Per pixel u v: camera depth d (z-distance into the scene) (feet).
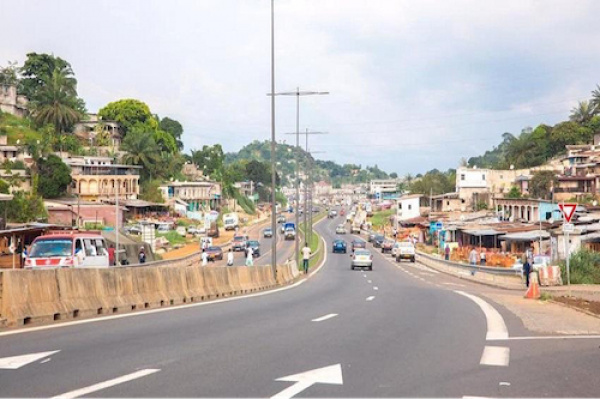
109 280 68.90
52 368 34.47
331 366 35.63
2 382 30.86
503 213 333.62
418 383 31.65
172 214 442.91
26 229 156.25
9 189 293.23
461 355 40.06
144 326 53.62
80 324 54.80
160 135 529.45
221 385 30.63
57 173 346.74
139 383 30.91
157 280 80.43
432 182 546.26
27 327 51.96
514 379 33.04
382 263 273.75
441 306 77.15
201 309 70.69
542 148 487.20
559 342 46.34
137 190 406.00
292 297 93.91
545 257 174.70
